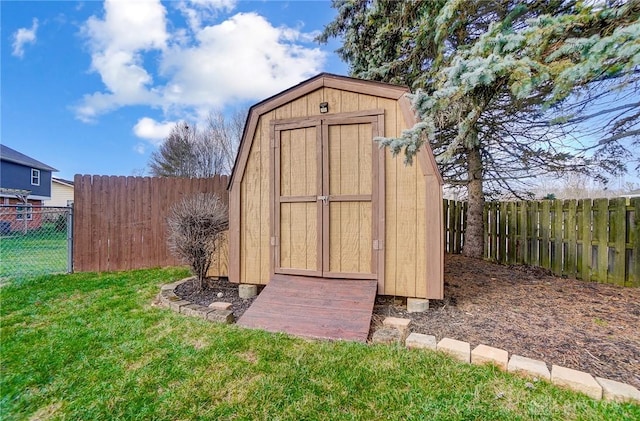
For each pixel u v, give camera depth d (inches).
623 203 154.3
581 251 170.2
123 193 231.3
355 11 238.2
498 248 219.3
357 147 141.8
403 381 79.4
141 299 151.2
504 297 141.9
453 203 251.6
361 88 141.0
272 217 154.2
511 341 97.7
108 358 94.0
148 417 69.4
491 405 70.0
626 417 65.1
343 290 134.6
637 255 149.7
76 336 108.5
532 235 197.8
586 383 73.7
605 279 160.2
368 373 83.2
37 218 421.1
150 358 93.2
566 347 93.2
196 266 162.1
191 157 765.3
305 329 113.0
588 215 167.5
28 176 764.6
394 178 136.2
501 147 223.5
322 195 145.3
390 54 224.5
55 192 893.2
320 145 146.3
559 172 221.1
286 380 80.9
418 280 131.1
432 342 95.9
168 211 238.1
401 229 134.5
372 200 138.6
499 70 101.9
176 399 74.8
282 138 153.9
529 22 108.6
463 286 159.6
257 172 158.1
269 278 153.9
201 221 162.6
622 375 79.1
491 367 83.9
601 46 88.0
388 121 137.2
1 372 88.0
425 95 111.8
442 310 127.8
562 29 105.0
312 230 147.4
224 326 116.0
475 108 133.7
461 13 164.4
